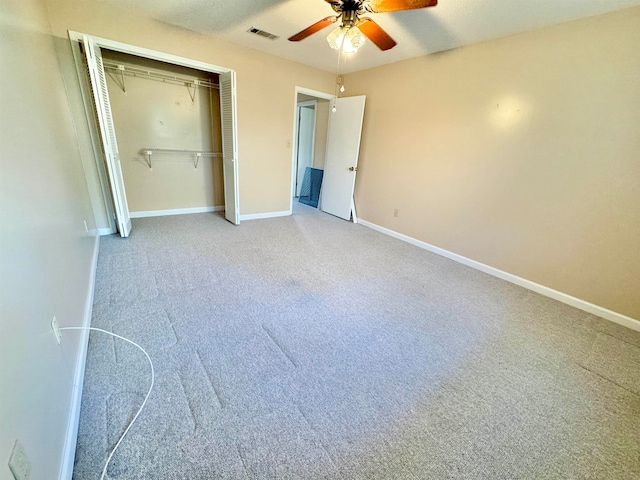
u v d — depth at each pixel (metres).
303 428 1.26
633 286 2.18
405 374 1.61
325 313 2.13
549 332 2.08
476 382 1.59
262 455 1.14
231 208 3.99
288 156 4.41
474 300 2.47
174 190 4.14
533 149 2.58
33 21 1.83
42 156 1.47
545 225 2.59
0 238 0.80
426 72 3.31
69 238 1.72
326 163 4.88
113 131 3.01
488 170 2.92
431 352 1.80
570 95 2.31
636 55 2.00
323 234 3.90
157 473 1.05
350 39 1.90
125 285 2.28
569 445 1.27
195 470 1.07
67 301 1.43
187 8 2.62
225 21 2.84
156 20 2.92
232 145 3.67
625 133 2.10
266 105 3.95
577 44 2.23
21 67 1.39
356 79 4.24
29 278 0.98
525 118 2.59
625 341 2.02
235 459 1.12
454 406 1.43
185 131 3.99
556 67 2.36
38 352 0.96
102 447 1.12
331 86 4.46
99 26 2.70
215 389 1.42
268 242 3.45
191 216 4.20
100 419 1.23
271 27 2.88
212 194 4.49
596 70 2.17
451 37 2.74
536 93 2.50
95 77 2.62
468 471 1.14
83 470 1.05
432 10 2.27
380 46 2.29
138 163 3.78
